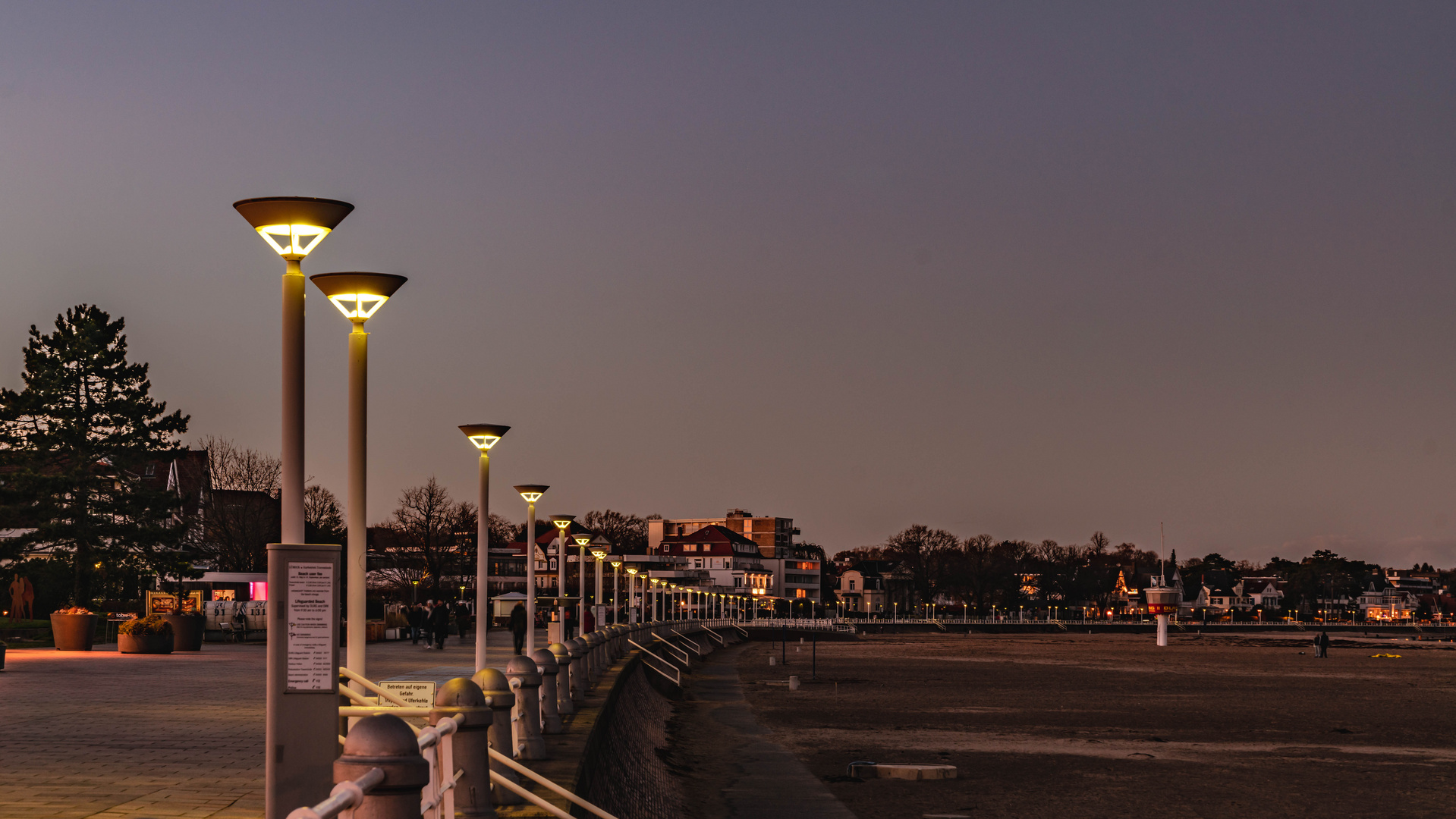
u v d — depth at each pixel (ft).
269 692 30.30
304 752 30.17
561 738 63.57
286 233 32.07
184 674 95.09
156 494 190.39
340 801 18.45
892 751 133.69
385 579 422.41
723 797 104.37
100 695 75.61
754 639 501.97
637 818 85.87
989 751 134.41
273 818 29.89
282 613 30.35
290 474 31.50
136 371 195.31
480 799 33.99
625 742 102.58
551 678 65.62
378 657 136.87
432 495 392.47
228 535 280.31
